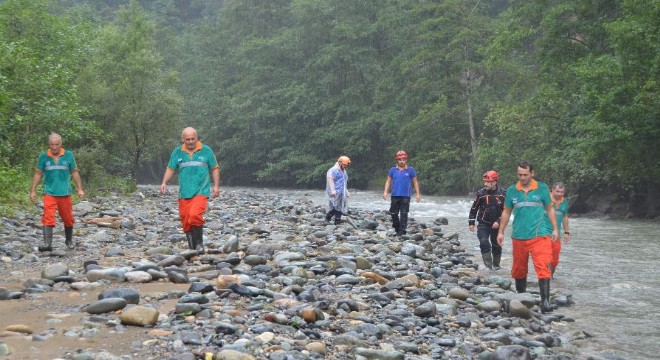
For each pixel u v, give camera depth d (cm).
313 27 5531
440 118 3994
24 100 2069
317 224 1644
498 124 2991
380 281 882
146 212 1872
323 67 5478
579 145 2225
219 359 490
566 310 802
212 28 6919
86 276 804
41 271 878
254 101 5603
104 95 3105
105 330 565
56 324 588
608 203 2423
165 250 1032
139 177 6688
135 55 3244
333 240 1302
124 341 532
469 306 779
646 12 1995
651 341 663
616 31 2030
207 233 1386
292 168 5484
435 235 1516
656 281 985
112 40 3553
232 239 1079
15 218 1441
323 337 591
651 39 1964
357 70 5119
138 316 579
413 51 4359
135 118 3128
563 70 2758
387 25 4922
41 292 731
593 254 1275
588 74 2136
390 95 4616
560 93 2684
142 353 502
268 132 5500
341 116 5200
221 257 1003
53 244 1130
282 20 6538
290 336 577
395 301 773
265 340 550
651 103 1998
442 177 4012
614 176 2369
